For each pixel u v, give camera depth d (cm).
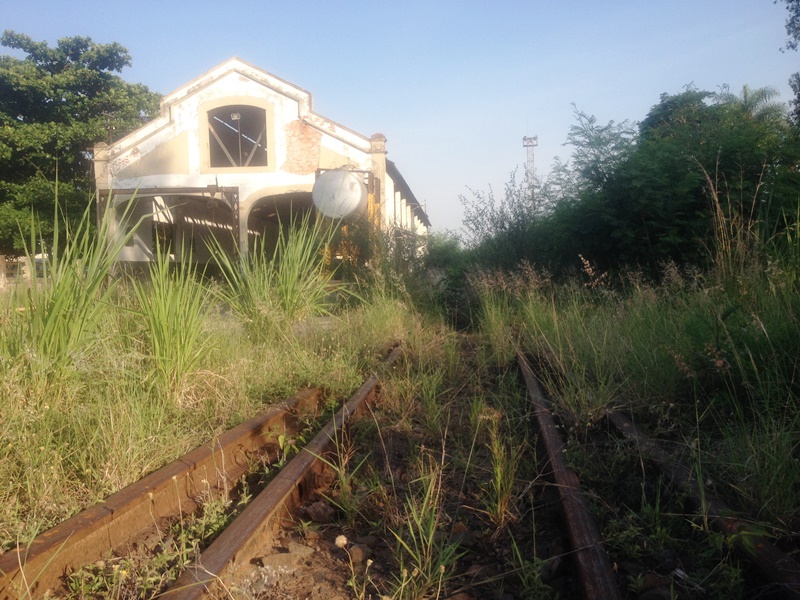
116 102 3153
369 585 334
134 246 2200
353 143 2131
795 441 440
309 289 1017
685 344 614
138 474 423
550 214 1546
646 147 1334
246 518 361
